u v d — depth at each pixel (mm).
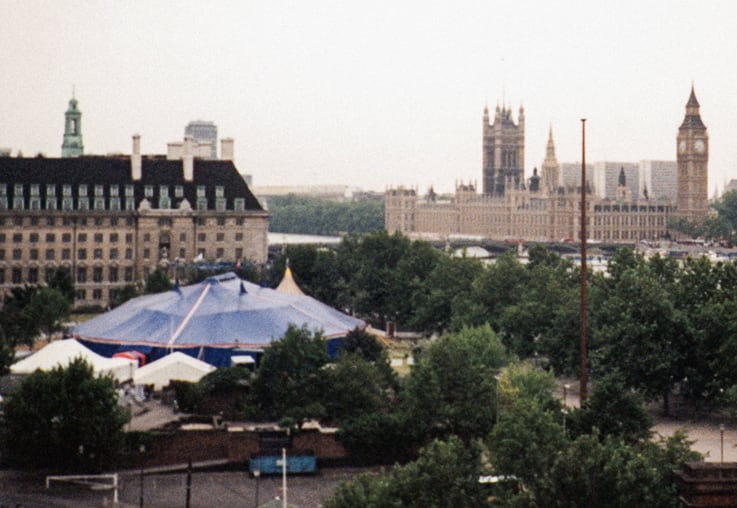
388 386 194750
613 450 116625
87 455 154625
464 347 178875
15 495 144375
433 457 118062
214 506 142125
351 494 113062
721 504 88875
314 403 171125
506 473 122562
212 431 162875
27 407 154500
